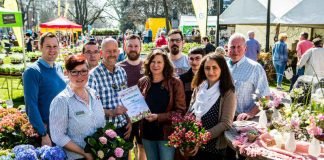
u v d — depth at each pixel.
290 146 2.97
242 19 12.38
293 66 13.12
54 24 19.14
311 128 2.87
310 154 2.90
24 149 2.85
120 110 3.64
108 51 3.77
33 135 3.69
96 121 2.92
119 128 3.87
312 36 15.09
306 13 10.46
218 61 3.43
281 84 10.74
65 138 2.75
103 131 2.85
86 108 2.83
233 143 3.15
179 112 3.65
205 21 11.38
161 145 3.72
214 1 44.72
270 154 2.88
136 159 4.79
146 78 3.82
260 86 3.88
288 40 16.25
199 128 3.33
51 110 2.75
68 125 2.79
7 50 19.88
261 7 11.77
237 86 3.95
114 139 2.87
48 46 3.62
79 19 51.03
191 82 4.09
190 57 4.18
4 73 8.85
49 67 3.69
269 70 11.63
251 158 3.09
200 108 3.50
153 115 3.58
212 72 3.42
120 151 2.82
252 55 10.92
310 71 8.59
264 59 11.77
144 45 22.52
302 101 4.52
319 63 8.48
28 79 3.46
